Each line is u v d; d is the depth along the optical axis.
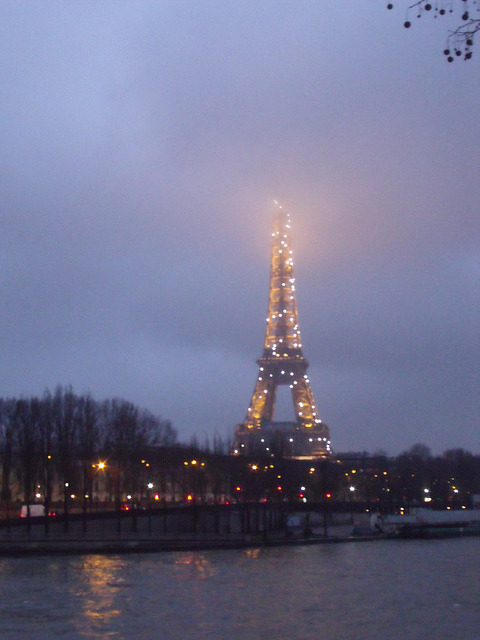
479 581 152.38
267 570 172.50
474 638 98.62
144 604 124.25
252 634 101.25
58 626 106.75
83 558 198.12
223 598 130.25
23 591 138.25
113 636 100.31
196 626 106.44
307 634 101.25
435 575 163.25
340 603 124.94
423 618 111.81
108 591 138.38
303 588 142.50
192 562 190.12
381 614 115.06
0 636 100.50
